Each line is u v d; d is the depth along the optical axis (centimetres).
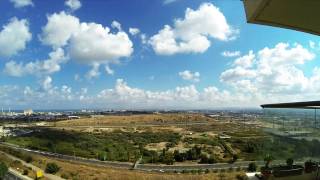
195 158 7306
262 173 805
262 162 809
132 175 5278
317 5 619
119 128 15012
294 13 655
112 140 10800
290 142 694
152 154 8144
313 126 654
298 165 692
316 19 682
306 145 671
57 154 8362
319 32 759
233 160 6281
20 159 7106
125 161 7450
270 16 672
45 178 5144
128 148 9256
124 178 5031
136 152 8500
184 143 9962
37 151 8831
